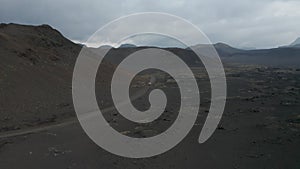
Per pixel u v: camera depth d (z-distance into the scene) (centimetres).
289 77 9881
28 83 5775
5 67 5906
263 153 2581
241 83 8394
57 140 3000
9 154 2544
